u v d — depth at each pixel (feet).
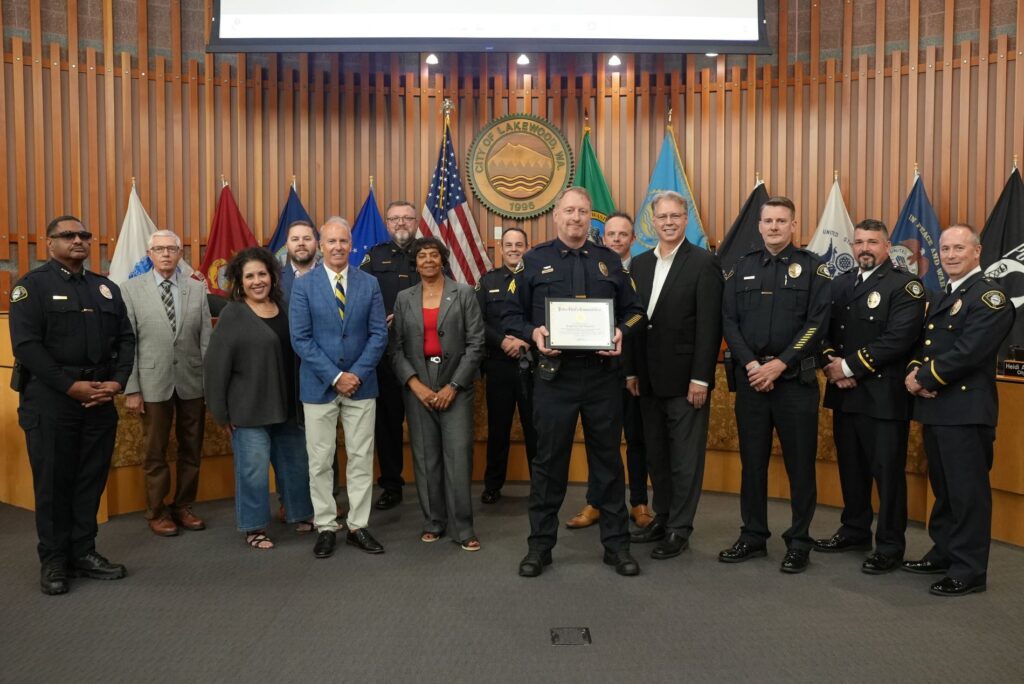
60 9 18.29
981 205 17.43
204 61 19.31
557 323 10.75
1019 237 16.58
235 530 13.75
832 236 18.39
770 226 11.57
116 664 8.27
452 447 12.51
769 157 19.29
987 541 10.52
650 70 20.03
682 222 12.27
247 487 12.52
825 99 18.93
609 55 19.92
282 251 19.22
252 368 12.41
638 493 14.12
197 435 13.96
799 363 11.28
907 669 8.15
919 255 17.65
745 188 19.40
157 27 18.99
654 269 12.59
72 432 10.73
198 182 19.19
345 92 19.88
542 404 11.12
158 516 13.52
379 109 19.98
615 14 18.12
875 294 11.94
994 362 10.78
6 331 14.90
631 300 11.46
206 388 12.47
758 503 11.91
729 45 18.06
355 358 12.35
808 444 11.44
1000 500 13.09
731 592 10.49
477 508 15.28
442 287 12.90
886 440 11.54
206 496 15.99
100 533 13.50
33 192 18.12
